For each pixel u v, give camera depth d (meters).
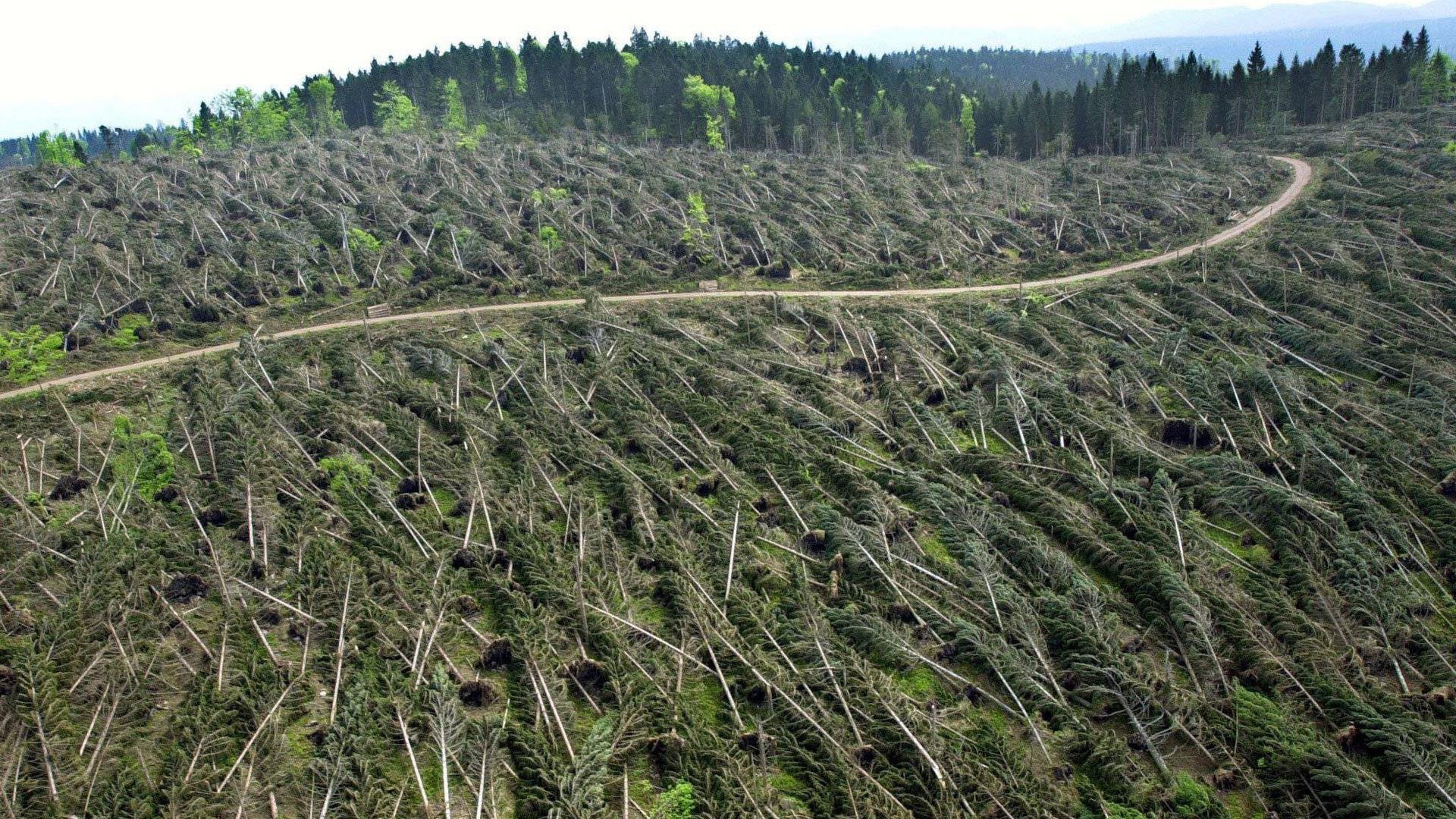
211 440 46.56
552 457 46.69
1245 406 49.97
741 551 38.91
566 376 55.28
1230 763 29.02
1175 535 39.00
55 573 37.31
